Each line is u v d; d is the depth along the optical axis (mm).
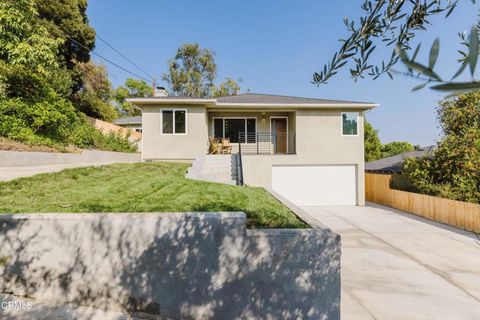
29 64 9344
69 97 17984
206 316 3135
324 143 14117
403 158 14016
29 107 10234
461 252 6930
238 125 15805
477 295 4672
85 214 3195
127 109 39375
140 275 3121
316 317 3146
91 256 3109
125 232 3135
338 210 12906
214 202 4961
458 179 10875
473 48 622
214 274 3152
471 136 10719
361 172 14172
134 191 5480
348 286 4965
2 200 4223
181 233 3148
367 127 30828
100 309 3051
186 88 32125
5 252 3064
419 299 4504
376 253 6816
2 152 7758
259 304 3146
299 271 3166
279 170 14062
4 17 8156
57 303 3051
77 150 12141
